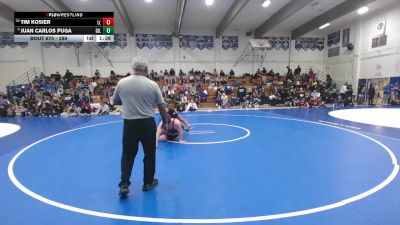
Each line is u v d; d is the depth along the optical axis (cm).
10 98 1488
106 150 545
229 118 1055
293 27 1981
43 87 1625
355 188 329
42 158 487
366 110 1284
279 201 295
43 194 320
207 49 2020
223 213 269
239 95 1659
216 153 505
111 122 997
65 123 990
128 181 309
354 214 264
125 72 1930
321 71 2153
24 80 1816
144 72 317
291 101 1634
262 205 286
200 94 1677
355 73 1831
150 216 265
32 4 1399
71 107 1340
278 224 247
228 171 400
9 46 1795
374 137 637
